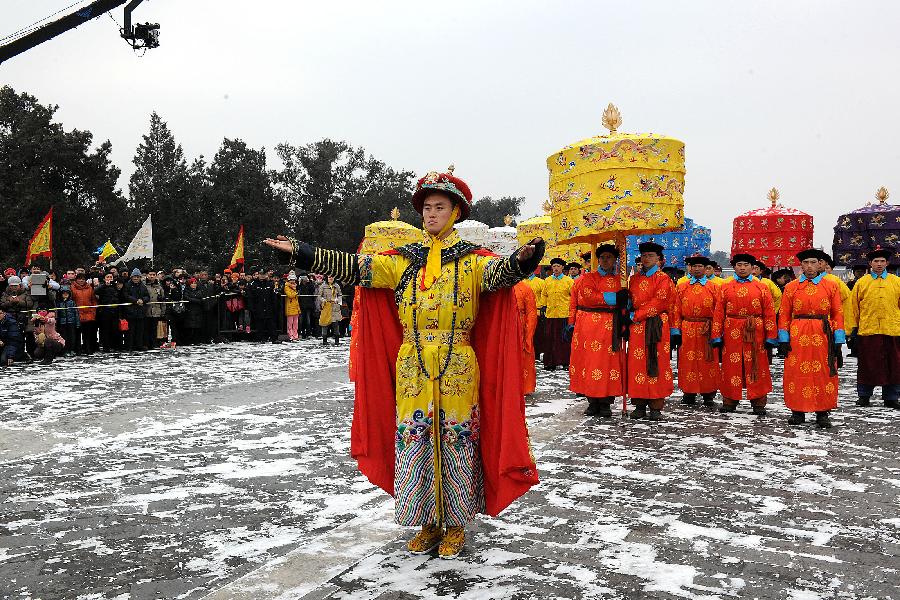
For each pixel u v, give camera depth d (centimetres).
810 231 1361
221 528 451
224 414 849
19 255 4228
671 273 1285
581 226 768
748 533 438
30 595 353
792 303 800
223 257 5234
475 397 405
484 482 413
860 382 950
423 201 414
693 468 596
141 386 1078
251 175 5744
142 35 1299
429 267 401
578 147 767
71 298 1530
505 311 403
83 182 4900
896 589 357
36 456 642
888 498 511
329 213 6675
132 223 5594
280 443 696
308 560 395
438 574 376
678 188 766
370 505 499
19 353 1386
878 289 930
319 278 2162
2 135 4853
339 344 1927
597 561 393
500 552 407
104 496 520
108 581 370
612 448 675
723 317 888
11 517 472
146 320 1719
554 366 1337
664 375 824
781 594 351
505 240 1841
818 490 531
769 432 757
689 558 397
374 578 371
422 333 399
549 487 538
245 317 1980
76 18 1227
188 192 5675
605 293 829
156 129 6512
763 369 865
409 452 397
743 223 1378
